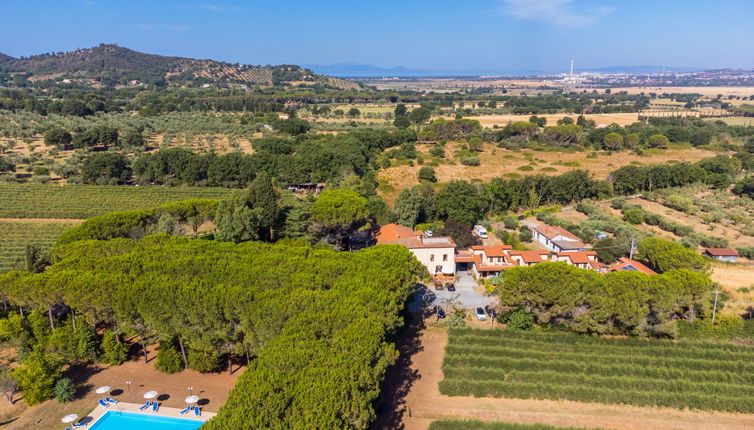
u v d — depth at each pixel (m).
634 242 78.81
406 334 58.91
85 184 123.56
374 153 157.00
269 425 30.70
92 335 50.47
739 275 74.19
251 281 50.84
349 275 52.97
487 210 111.12
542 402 46.00
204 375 48.06
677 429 42.59
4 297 53.19
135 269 52.69
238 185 130.12
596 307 54.81
